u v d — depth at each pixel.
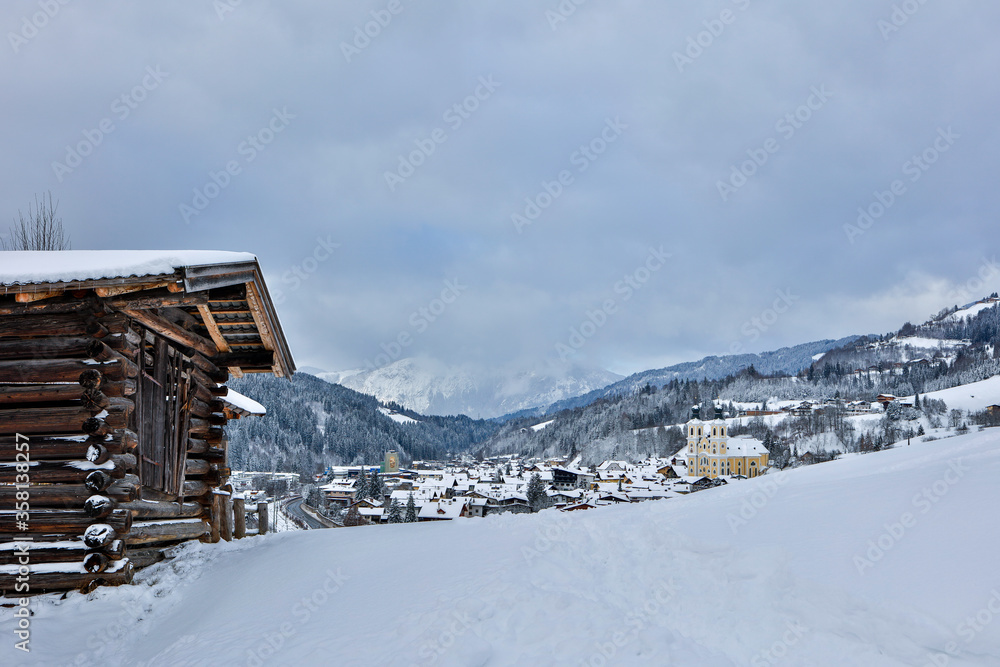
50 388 7.98
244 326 11.41
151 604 7.82
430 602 5.62
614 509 11.14
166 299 8.22
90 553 7.82
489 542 8.08
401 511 79.50
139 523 9.48
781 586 5.44
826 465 14.74
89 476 7.82
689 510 9.66
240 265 9.26
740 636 4.61
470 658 4.28
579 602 5.12
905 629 4.52
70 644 6.55
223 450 12.49
